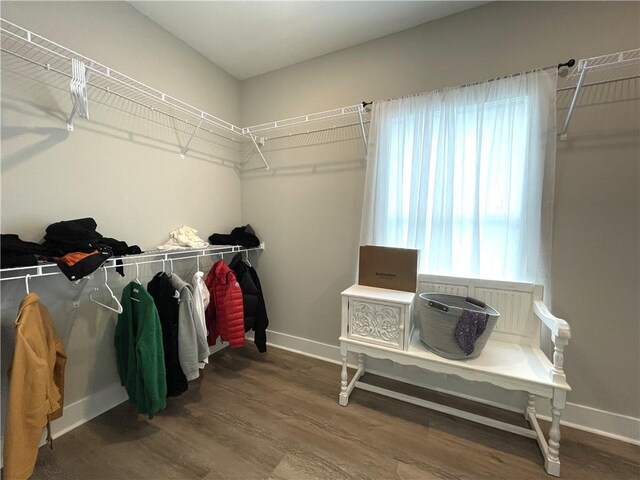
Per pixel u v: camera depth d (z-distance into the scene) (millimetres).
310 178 2410
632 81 1450
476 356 1507
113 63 1698
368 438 1523
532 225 1593
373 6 1777
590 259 1566
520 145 1639
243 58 2354
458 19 1823
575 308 1609
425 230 1856
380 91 2090
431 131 1811
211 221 2459
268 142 2592
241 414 1705
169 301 1710
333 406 1790
